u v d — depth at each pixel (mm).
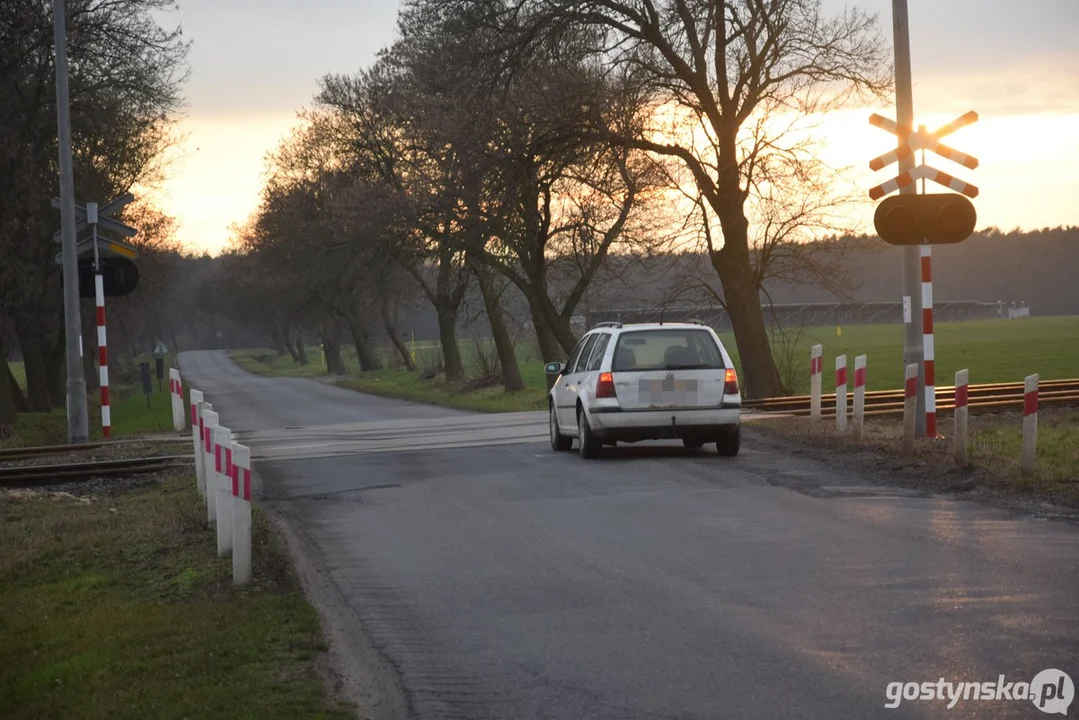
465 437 25375
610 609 9156
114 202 28688
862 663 7270
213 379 110188
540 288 46562
